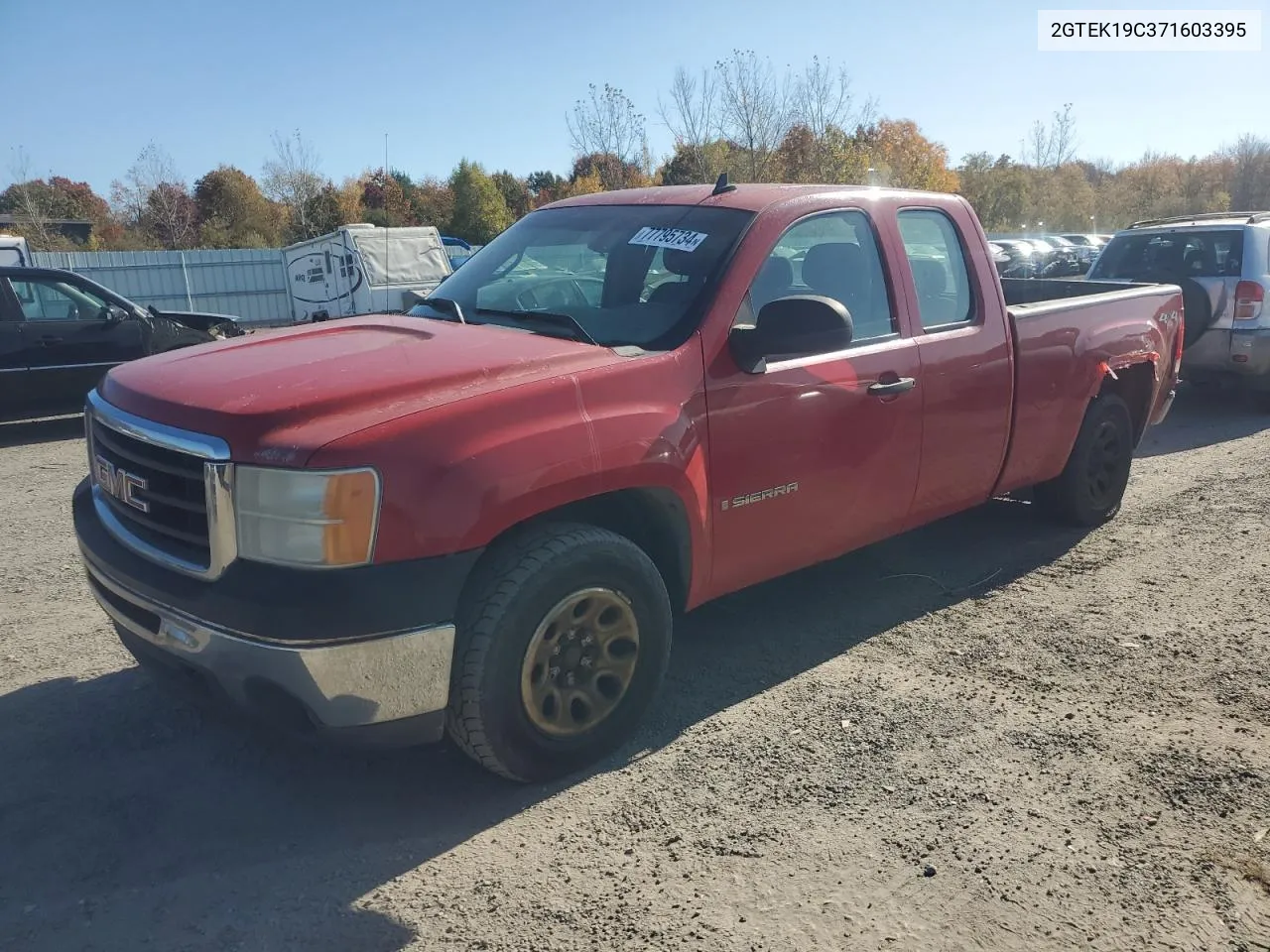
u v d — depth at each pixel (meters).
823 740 3.51
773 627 4.51
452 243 32.97
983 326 4.60
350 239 21.14
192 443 2.80
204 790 3.20
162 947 2.49
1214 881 2.77
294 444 2.69
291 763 3.36
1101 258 10.33
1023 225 49.19
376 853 2.88
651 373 3.31
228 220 50.84
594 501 3.30
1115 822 3.04
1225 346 9.17
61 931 2.54
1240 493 6.68
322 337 3.62
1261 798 3.16
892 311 4.23
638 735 3.54
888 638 4.39
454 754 3.42
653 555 3.59
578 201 4.60
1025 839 2.95
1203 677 4.00
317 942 2.52
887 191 4.41
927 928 2.58
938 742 3.50
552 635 3.09
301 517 2.66
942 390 4.36
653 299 3.69
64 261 24.69
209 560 2.81
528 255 4.27
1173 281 9.39
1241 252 9.16
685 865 2.83
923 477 4.39
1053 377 5.04
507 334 3.56
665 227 3.98
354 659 2.69
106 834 2.96
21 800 3.12
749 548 3.74
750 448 3.61
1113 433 5.80
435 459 2.78
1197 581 5.05
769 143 29.48
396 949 2.50
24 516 6.59
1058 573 5.18
